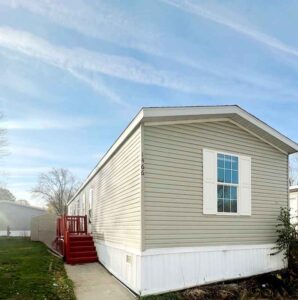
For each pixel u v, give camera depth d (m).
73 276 8.87
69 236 11.81
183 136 8.06
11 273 8.29
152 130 7.59
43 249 14.00
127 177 8.38
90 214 14.16
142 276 6.89
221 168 8.63
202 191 8.14
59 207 47.25
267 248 9.23
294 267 9.34
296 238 9.51
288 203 9.96
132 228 7.71
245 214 8.89
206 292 7.29
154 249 7.16
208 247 8.00
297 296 8.15
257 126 9.16
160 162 7.58
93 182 14.02
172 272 7.30
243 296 7.49
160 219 7.36
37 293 6.57
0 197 41.19
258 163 9.48
